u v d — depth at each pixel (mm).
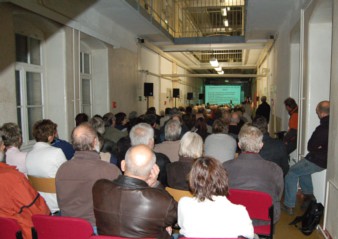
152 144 2939
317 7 3635
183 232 1635
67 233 1729
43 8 4238
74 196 2096
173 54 13031
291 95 5961
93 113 6840
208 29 13898
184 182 2420
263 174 2350
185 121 6121
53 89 5055
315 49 4168
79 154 2148
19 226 1802
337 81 2766
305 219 3240
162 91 12164
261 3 5477
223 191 1618
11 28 3732
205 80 27781
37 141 2750
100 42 6336
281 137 6176
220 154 3305
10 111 3734
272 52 9148
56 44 4977
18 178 2025
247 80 27203
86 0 5363
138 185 1684
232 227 1565
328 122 3338
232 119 5160
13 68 3779
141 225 1632
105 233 1697
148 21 6906
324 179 3795
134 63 8445
